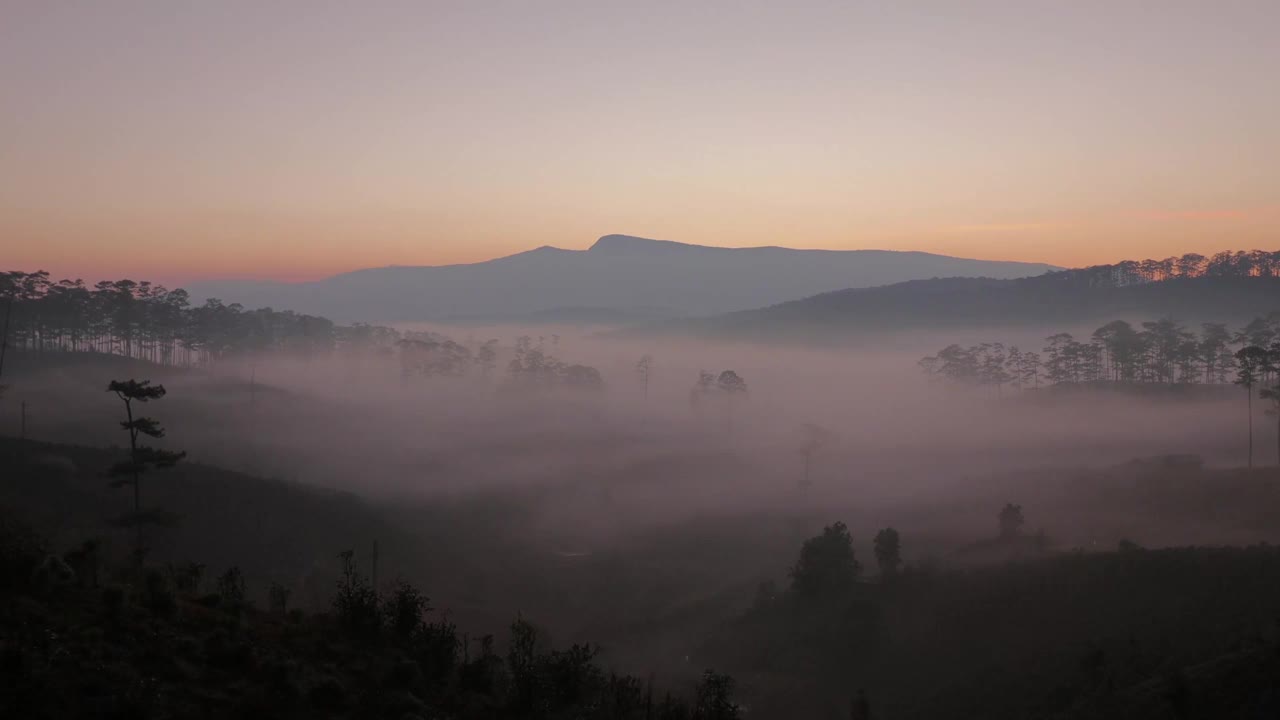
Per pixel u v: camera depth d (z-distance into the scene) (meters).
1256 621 39.28
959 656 47.69
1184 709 31.72
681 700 22.14
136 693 14.06
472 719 17.55
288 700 15.48
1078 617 46.56
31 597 17.02
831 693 48.16
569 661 21.20
